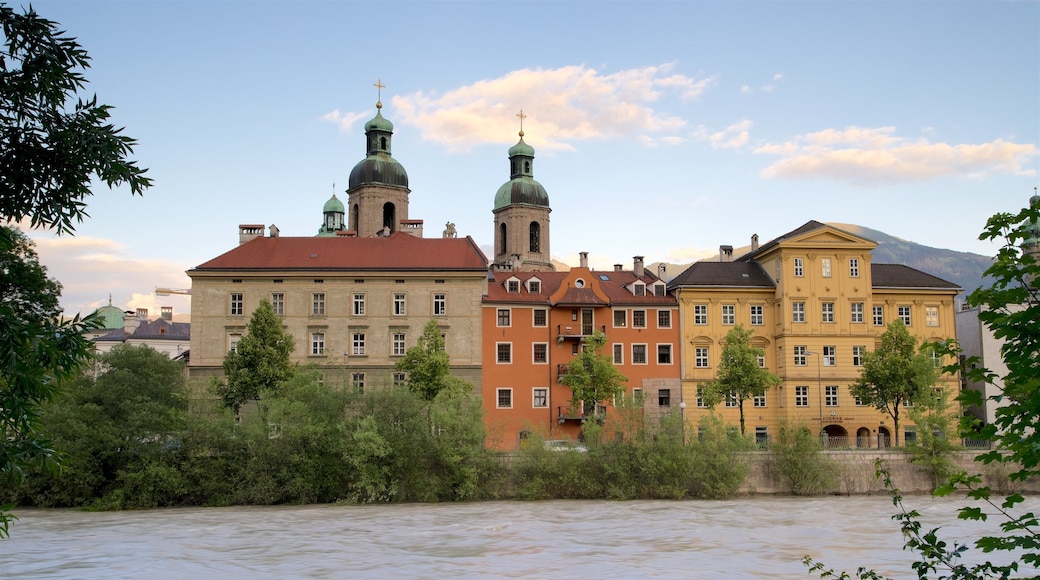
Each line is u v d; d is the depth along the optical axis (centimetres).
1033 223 1105
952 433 6662
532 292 9106
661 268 10506
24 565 3925
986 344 8500
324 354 8706
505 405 8725
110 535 4825
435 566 3900
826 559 3984
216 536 4775
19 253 5012
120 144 1653
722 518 5416
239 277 8756
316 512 5888
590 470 6644
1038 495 6384
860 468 6788
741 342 7831
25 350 1477
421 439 6512
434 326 7919
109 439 6134
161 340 15775
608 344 8969
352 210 13088
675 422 6731
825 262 9100
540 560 4031
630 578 3616
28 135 1619
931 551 1170
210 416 6550
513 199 14250
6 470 1469
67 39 1591
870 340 9056
